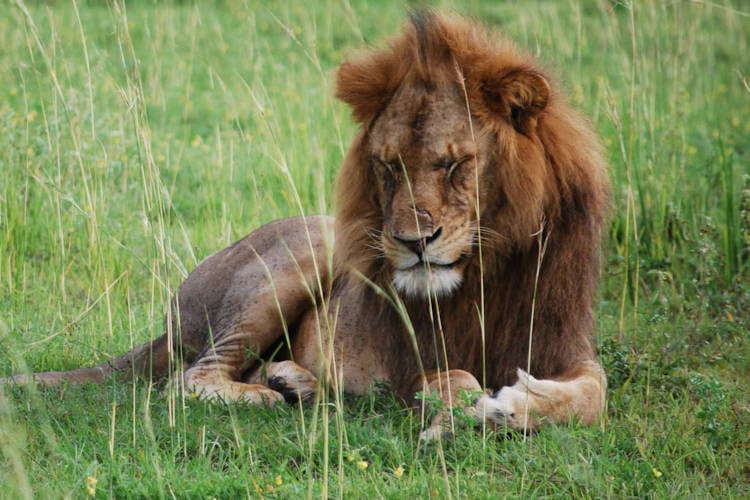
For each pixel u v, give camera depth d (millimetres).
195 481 7133
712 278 12305
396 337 8727
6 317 11320
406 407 8484
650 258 13156
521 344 8531
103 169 14406
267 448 7789
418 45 8094
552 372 8625
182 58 23516
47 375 9414
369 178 8297
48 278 12664
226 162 17047
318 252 9500
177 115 20531
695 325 10852
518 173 8008
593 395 8234
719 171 14688
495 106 8000
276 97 20703
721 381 9773
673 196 14242
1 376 9562
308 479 7035
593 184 8484
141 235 14055
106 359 10430
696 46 23406
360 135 8383
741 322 10953
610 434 8039
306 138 16438
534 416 7918
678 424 8438
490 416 7801
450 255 7797
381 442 7805
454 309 8438
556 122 8359
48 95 18703
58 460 7426
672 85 19406
